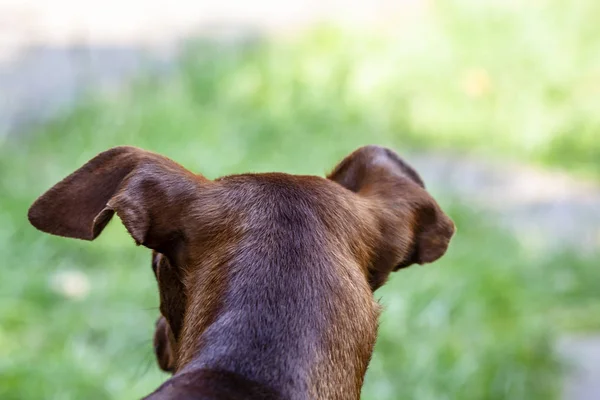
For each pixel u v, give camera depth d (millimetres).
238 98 10914
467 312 7234
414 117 10844
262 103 10875
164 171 2754
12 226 7871
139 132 9773
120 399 6062
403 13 13219
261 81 11250
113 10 14000
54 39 12688
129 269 7660
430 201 3020
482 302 7340
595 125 10641
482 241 8312
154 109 10281
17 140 9680
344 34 12500
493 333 7059
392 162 3156
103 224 2680
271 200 2752
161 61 12078
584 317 7566
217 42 12531
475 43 11844
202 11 14164
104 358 6527
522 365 6680
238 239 2674
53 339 6648
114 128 9812
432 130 10680
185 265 2709
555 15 12273
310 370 2506
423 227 3008
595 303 7754
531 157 10289
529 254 8242
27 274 7312
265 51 12117
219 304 2588
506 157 10305
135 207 2666
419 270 7645
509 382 6535
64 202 2779
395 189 3023
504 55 11695
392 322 6918
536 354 6867
